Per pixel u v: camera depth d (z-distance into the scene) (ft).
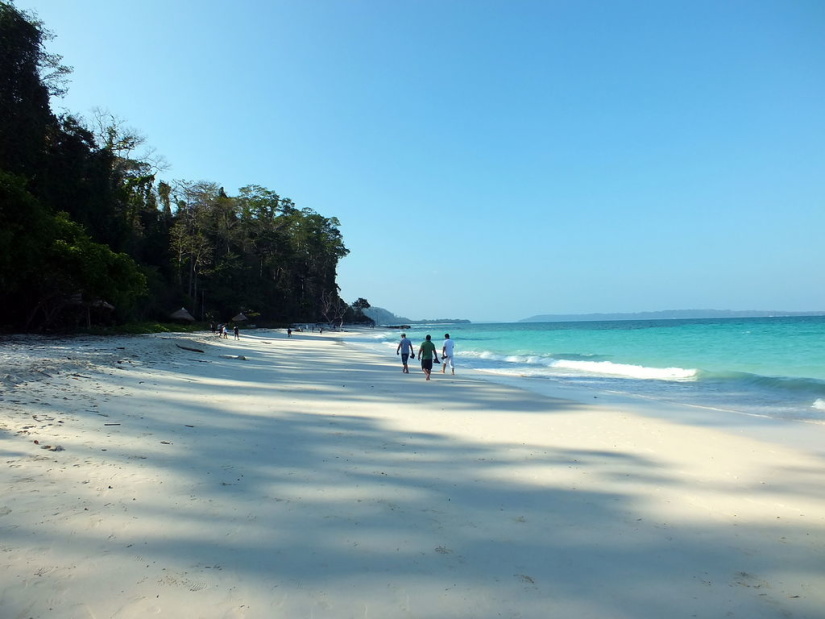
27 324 96.63
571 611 10.40
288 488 17.21
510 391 48.11
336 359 89.71
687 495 18.20
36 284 90.27
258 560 11.80
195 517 13.99
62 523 12.67
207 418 28.35
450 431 28.60
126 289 99.91
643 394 47.44
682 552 13.47
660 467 21.86
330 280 386.93
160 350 67.97
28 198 75.87
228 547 12.35
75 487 15.14
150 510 14.15
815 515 16.38
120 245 130.72
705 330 188.85
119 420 24.99
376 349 130.00
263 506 15.30
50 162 107.76
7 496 13.83
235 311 246.68
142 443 21.15
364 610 10.01
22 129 98.43
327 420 30.53
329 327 351.67
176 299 200.13
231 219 280.10
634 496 17.95
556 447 25.23
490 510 16.15
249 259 280.31
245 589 10.45
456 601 10.56
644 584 11.70
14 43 97.76
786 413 36.94
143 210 205.36
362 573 11.55
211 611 9.56
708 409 38.34
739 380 56.34
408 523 14.73
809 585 11.87
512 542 13.75
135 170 162.61
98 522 12.98
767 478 20.42
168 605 9.63
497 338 188.96
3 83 96.27
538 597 10.92
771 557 13.29
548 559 12.81
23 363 37.93
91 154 123.44
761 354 88.69
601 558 12.97
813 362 74.33
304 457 21.45
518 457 23.07
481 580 11.54
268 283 294.46
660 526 15.24
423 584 11.21
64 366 39.58
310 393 42.96
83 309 112.68
